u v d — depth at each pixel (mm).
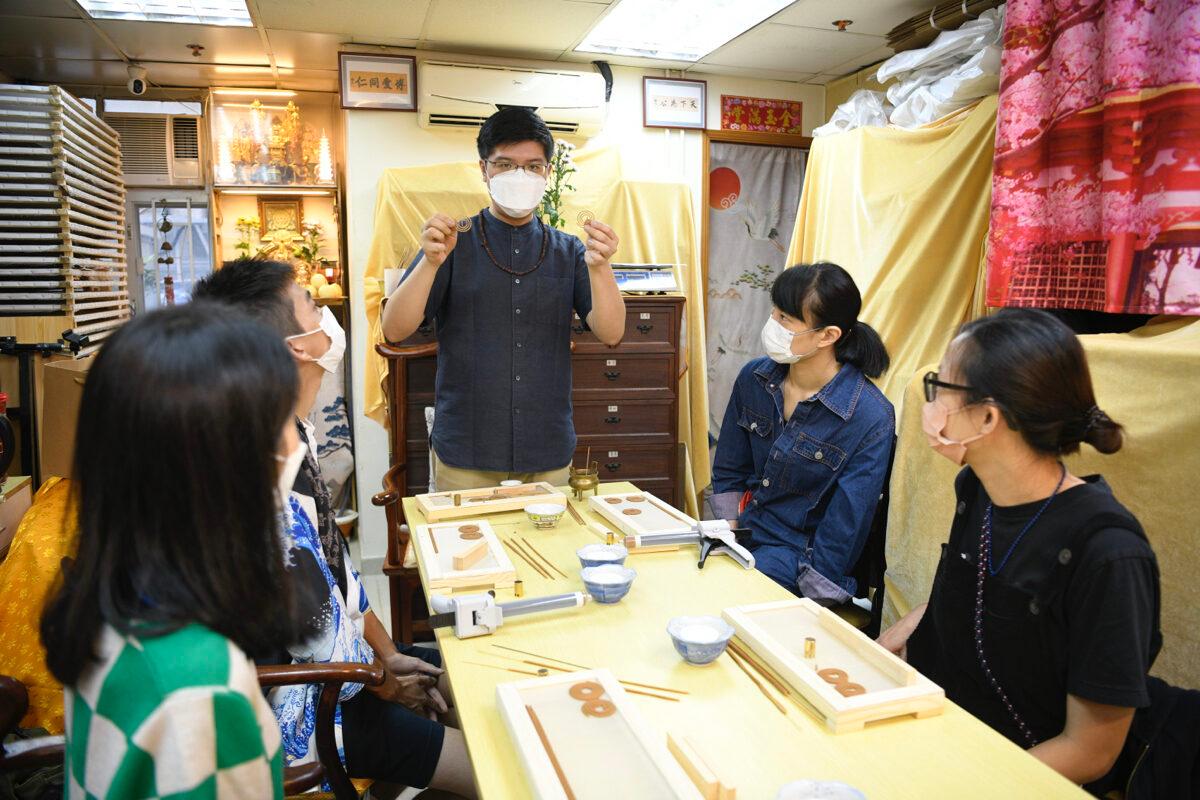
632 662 1242
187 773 667
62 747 1300
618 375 3436
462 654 1271
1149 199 2090
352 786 1338
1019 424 1166
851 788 881
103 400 686
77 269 3117
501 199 2137
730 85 4254
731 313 4484
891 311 3121
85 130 3234
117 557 700
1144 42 2070
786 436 2104
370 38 3551
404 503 2059
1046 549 1191
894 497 2305
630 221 4062
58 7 3141
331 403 4309
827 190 3604
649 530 1769
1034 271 2441
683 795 878
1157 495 1698
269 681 1217
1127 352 1812
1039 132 2395
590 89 3811
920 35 3279
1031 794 933
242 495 718
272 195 4461
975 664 1319
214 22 3334
